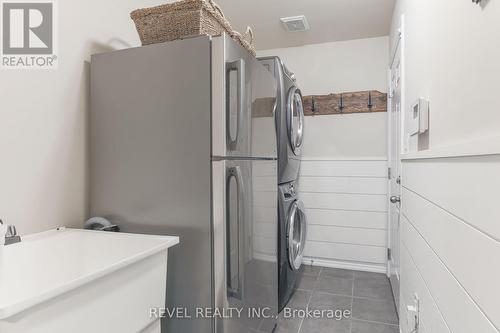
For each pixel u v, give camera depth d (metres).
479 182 0.67
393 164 2.74
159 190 1.36
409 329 1.49
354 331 2.09
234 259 1.35
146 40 1.51
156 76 1.37
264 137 1.76
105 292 0.84
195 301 1.29
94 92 1.49
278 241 2.35
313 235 3.43
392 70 2.76
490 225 0.61
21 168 1.23
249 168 1.53
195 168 1.29
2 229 1.00
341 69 3.37
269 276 1.88
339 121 3.35
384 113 3.21
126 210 1.43
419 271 1.33
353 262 3.31
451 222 0.87
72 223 1.44
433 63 1.14
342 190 3.33
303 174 3.45
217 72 1.26
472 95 0.75
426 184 1.20
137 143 1.41
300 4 2.56
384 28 3.04
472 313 0.71
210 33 1.46
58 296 0.71
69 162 1.43
